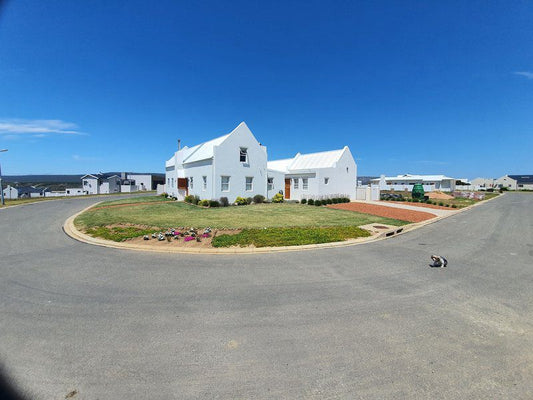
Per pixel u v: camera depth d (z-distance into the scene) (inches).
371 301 187.8
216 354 129.9
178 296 195.2
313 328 153.1
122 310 173.3
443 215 680.4
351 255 309.0
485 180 3518.7
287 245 343.0
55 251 320.2
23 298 189.9
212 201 783.7
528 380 111.7
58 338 141.7
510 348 133.6
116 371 117.5
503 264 275.1
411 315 167.9
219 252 316.5
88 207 813.2
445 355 128.5
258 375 115.8
